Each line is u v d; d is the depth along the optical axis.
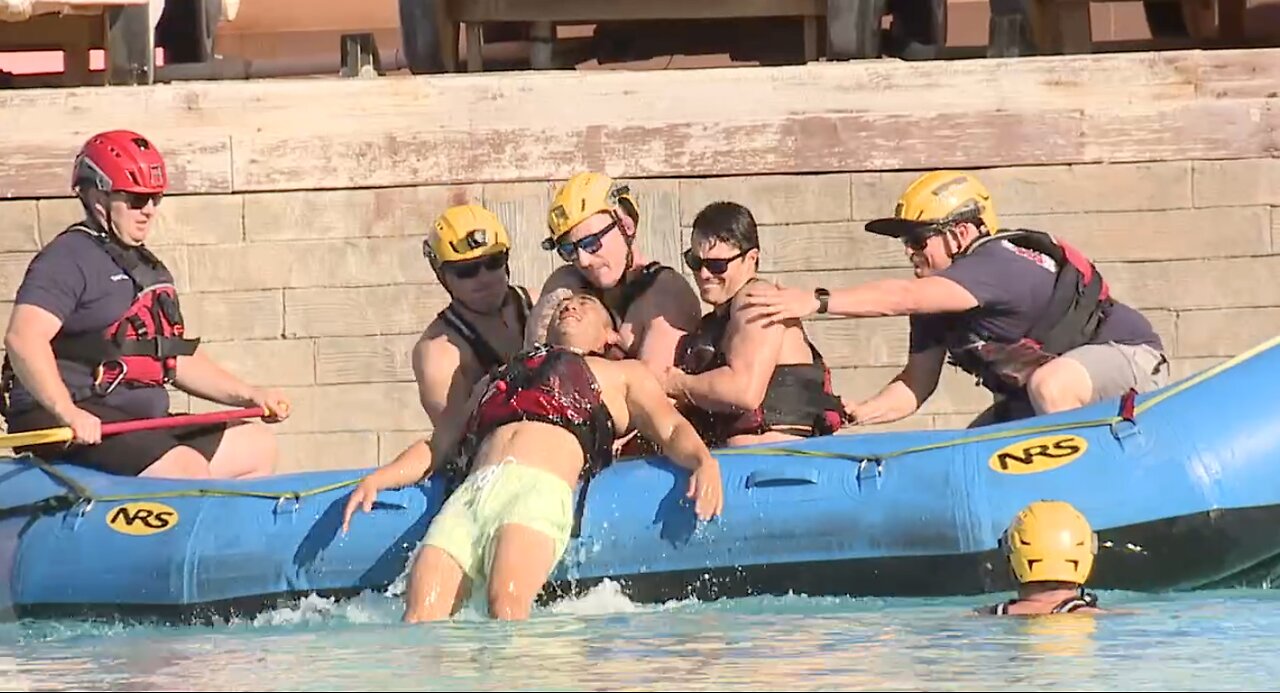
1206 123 33.50
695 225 26.83
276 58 48.31
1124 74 33.91
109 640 23.12
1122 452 24.55
